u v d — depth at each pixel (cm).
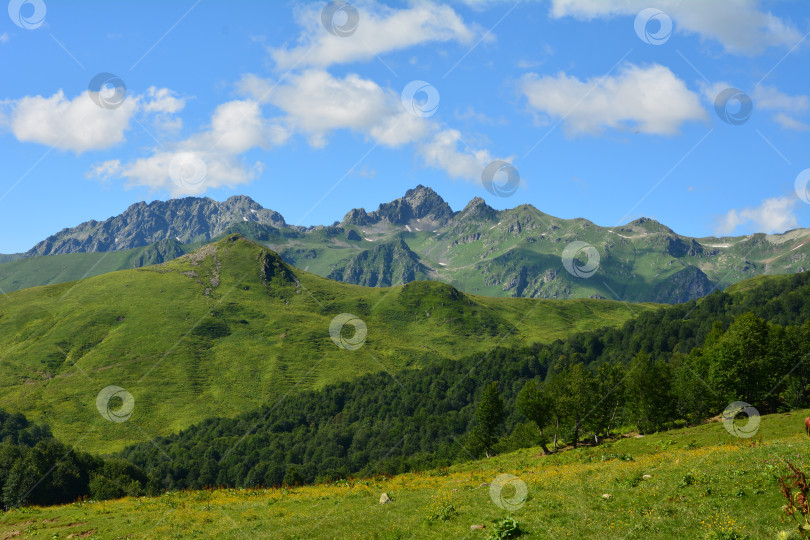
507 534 2495
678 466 3338
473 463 8800
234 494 4797
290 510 3753
